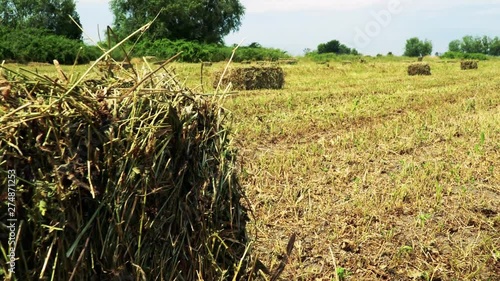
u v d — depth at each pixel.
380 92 17.59
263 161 7.62
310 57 52.88
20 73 2.71
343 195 6.32
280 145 9.13
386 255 4.79
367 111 12.73
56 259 2.59
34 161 2.55
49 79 2.70
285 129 10.23
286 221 5.43
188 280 3.05
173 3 54.22
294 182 6.79
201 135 3.09
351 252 4.81
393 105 13.98
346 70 33.56
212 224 3.12
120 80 3.01
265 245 4.82
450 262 4.64
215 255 3.16
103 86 2.93
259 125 10.40
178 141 2.95
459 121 11.45
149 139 2.80
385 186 6.64
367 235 5.12
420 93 16.98
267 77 19.95
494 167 7.70
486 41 99.38
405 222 5.56
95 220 2.71
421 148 9.05
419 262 4.65
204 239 3.09
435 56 68.50
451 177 7.14
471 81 23.17
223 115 3.24
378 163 7.98
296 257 4.64
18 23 44.88
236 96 15.47
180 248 3.00
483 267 4.60
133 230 2.81
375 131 10.23
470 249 4.91
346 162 7.98
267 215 5.50
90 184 2.60
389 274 4.46
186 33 57.62
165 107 2.90
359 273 4.44
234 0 62.25
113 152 2.74
